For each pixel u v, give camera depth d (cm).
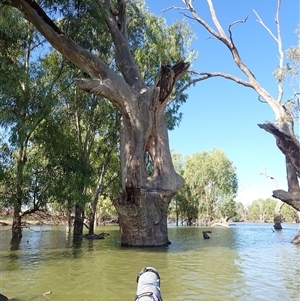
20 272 970
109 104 2734
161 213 1838
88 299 689
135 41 2873
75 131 2675
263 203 11825
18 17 1596
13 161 1948
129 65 2127
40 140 2031
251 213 12456
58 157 2042
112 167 3397
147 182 1812
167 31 3022
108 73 1862
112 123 2825
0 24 1530
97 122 2784
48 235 2538
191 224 6588
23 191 1950
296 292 755
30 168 1917
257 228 4672
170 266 1102
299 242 2023
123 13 2288
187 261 1215
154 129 1906
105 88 1794
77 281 856
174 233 3156
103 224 5522
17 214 2038
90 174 2161
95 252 1470
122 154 1869
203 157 6912
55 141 2056
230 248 1700
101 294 730
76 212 2483
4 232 2669
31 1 1772
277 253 1484
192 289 779
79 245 1797
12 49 1894
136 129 1828
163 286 809
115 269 1034
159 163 1877
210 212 6681
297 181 2261
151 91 1888
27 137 1909
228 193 6800
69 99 2569
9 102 1716
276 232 3469
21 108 1711
